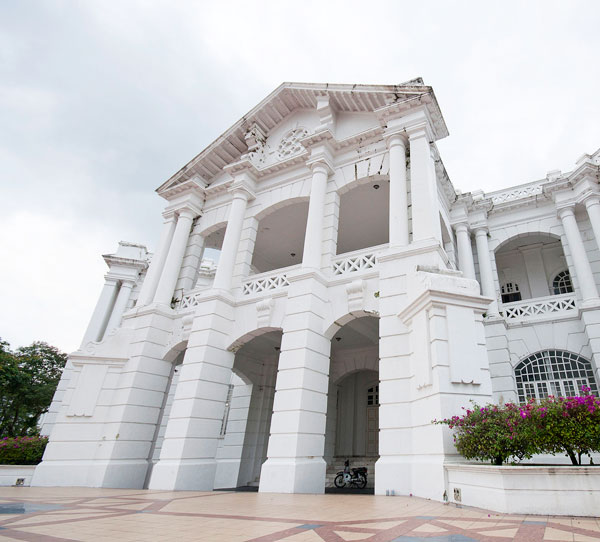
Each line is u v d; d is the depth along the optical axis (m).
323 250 10.52
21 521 4.27
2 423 23.67
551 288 14.72
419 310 7.16
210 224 14.02
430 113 10.32
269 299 10.59
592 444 4.48
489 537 3.14
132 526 3.90
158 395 12.03
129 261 21.03
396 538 3.18
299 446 8.02
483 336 6.78
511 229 14.12
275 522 4.09
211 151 14.36
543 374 11.56
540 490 4.20
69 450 10.91
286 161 12.56
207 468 9.75
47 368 26.47
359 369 13.95
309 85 12.45
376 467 7.02
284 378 8.80
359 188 12.12
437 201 9.70
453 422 5.66
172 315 12.71
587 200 12.23
